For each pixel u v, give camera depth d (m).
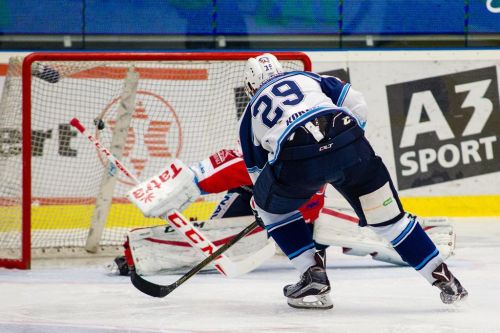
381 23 20.36
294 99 8.30
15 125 13.76
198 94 17.20
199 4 20.16
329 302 8.84
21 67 13.35
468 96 19.94
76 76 17.16
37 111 17.11
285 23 20.30
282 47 20.34
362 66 19.84
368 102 19.78
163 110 17.17
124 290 10.52
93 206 17.27
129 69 14.61
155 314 8.77
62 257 14.20
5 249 14.23
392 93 19.81
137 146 17.17
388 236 8.57
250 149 8.76
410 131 19.80
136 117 17.08
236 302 9.49
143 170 17.23
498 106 19.98
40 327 8.07
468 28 20.48
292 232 8.80
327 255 14.01
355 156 8.14
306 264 8.80
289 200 8.44
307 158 8.05
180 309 9.06
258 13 20.23
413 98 19.86
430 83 19.91
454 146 19.86
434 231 12.52
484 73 20.03
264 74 8.91
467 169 19.83
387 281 10.97
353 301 9.39
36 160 17.17
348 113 8.27
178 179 10.24
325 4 20.28
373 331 7.62
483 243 15.05
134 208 17.30
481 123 19.94
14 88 13.66
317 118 8.12
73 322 8.34
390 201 8.45
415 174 19.75
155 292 9.21
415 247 8.49
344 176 8.24
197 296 9.95
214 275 11.84
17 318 8.59
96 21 19.98
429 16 20.42
